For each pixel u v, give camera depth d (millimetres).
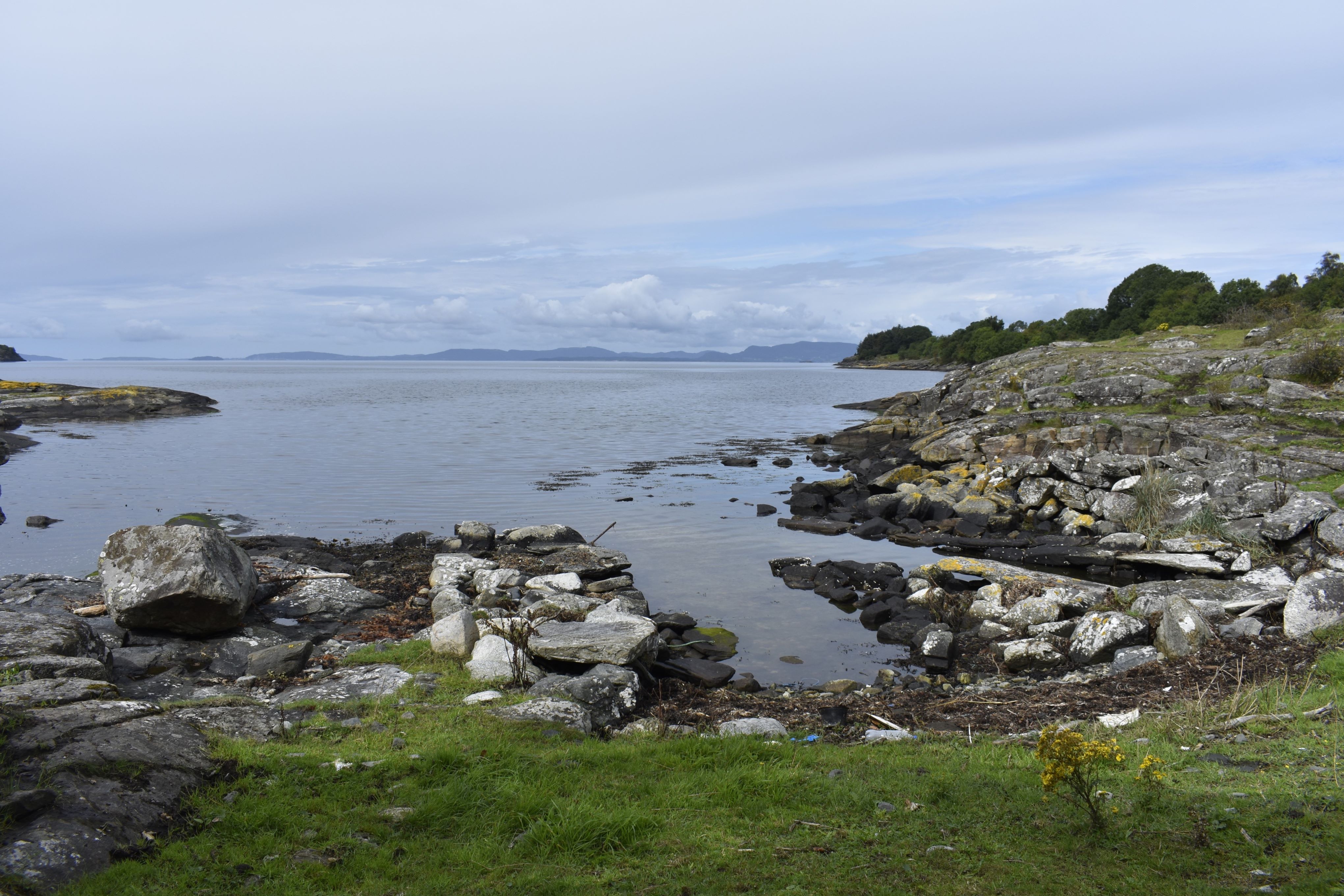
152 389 63312
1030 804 6406
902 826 6117
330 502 26250
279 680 10219
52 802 5609
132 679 10125
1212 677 9891
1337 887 4887
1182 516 20875
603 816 6113
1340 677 9148
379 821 6152
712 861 5621
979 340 134500
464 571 16281
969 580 18047
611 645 10422
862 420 63000
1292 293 78938
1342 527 16516
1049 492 25406
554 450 41250
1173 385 34062
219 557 12250
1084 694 9914
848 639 14164
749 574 18703
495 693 9398
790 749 7938
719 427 56219
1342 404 27047
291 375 197125
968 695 10734
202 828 5898
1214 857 5414
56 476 31125
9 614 10312
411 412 66125
